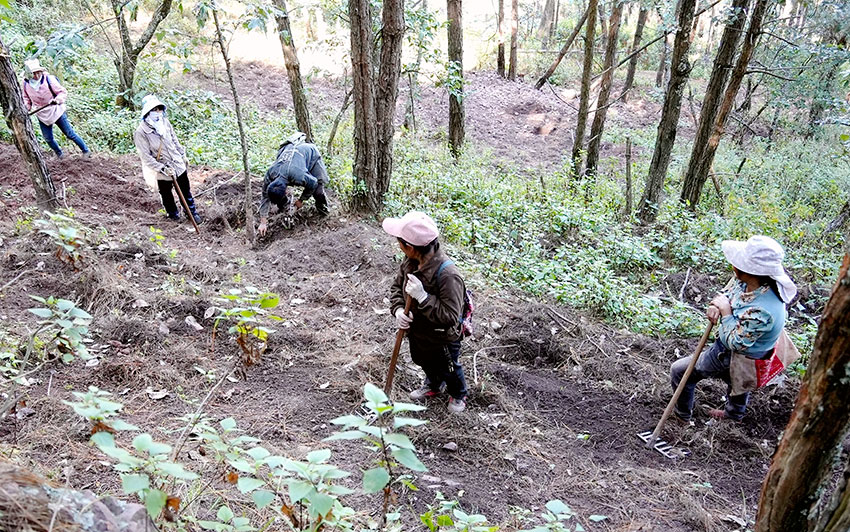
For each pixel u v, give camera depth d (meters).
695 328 6.29
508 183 10.90
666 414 4.53
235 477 2.39
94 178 8.66
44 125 8.80
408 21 10.01
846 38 11.89
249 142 11.53
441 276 3.88
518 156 16.94
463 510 3.56
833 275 8.20
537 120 20.27
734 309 4.20
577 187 11.12
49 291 5.35
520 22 28.86
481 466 4.09
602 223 9.01
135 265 6.11
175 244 7.29
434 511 3.44
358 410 4.46
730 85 10.05
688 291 7.79
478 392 4.82
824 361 1.87
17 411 3.74
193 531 2.85
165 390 4.35
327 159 9.65
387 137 8.05
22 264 5.62
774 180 14.00
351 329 5.57
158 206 8.42
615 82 24.31
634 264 8.23
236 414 4.21
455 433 4.30
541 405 4.93
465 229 8.16
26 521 1.81
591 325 6.15
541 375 5.35
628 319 6.46
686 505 3.88
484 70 23.67
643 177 13.87
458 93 11.55
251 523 3.03
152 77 13.77
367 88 7.64
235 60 18.39
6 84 5.86
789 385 5.20
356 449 4.01
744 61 9.78
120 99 11.98
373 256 6.93
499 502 3.74
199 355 4.83
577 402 5.00
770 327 4.03
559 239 8.80
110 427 1.96
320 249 7.14
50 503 1.93
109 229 7.11
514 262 7.46
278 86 17.70
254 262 6.92
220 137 11.56
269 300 2.96
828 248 9.62
